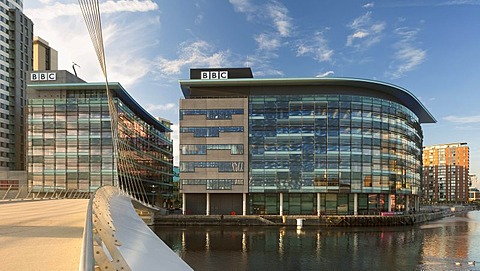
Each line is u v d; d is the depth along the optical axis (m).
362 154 77.94
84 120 81.44
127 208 14.55
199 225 73.44
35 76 86.00
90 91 85.38
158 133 112.31
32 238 9.27
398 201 87.31
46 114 82.31
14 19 118.31
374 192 77.88
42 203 37.56
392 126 82.31
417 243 56.94
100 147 80.69
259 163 77.31
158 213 76.69
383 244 55.75
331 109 78.06
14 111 115.81
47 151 81.44
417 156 96.69
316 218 73.56
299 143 77.56
